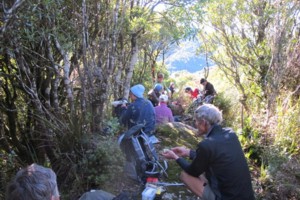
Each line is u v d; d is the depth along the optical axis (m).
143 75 11.21
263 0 7.11
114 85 6.48
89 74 4.94
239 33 7.39
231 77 7.96
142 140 4.28
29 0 3.89
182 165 3.58
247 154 5.74
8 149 5.38
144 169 4.16
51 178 1.76
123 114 5.18
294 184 4.96
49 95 5.08
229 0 7.11
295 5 6.73
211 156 3.25
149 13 6.41
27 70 4.71
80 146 4.59
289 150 5.74
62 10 4.73
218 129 3.42
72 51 4.91
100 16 5.46
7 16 3.65
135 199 3.85
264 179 5.03
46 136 4.82
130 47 7.51
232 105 9.02
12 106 5.34
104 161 4.33
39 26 4.39
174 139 6.07
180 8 5.83
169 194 4.30
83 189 4.25
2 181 4.65
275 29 6.71
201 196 3.43
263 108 6.73
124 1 6.07
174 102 9.96
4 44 4.20
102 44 5.32
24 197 1.66
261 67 7.07
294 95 6.82
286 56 6.57
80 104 5.00
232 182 3.22
